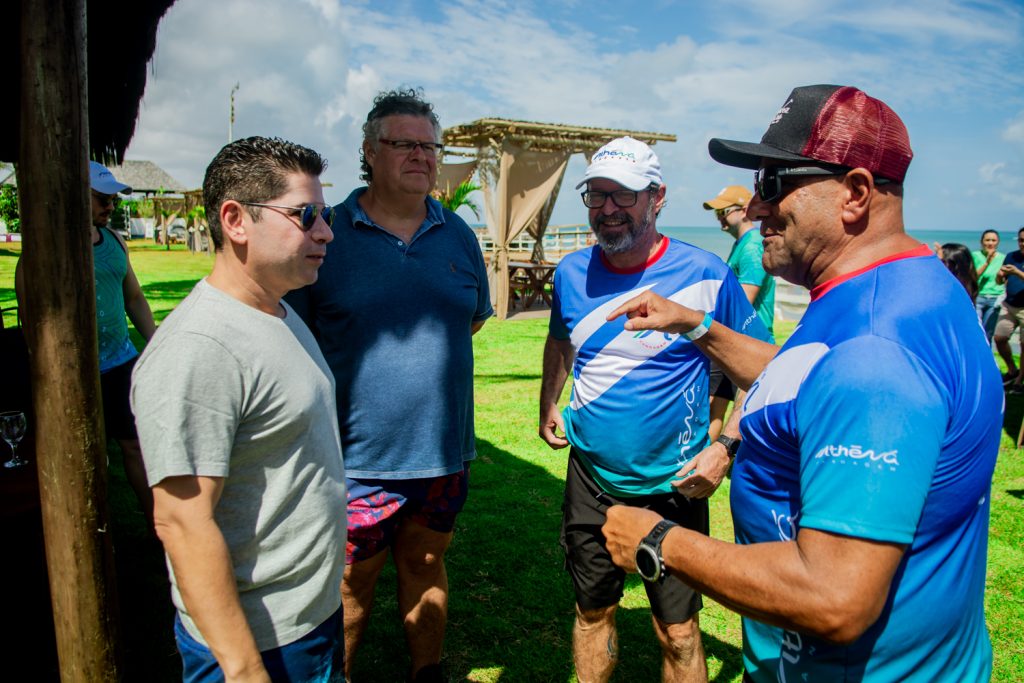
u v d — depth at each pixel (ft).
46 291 5.50
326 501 5.38
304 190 5.03
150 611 10.46
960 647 3.98
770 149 4.28
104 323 11.69
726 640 10.35
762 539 4.25
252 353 4.83
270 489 5.03
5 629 8.39
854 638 3.37
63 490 5.76
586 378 7.97
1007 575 12.28
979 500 3.86
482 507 14.94
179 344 4.59
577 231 65.62
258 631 5.09
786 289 61.98
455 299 8.02
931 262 4.02
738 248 17.25
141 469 12.27
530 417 22.15
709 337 6.26
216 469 4.61
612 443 7.72
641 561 4.28
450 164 54.60
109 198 11.78
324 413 5.35
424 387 7.74
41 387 5.65
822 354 3.79
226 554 4.66
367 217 7.84
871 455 3.35
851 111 4.05
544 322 44.16
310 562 5.28
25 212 5.46
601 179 7.43
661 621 7.55
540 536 13.56
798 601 3.42
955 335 3.74
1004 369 29.86
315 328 7.84
